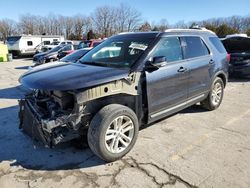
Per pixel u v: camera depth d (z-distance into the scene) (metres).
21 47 27.22
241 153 3.73
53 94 3.53
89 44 15.35
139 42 4.17
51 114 3.29
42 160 3.61
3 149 3.94
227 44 10.44
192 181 3.08
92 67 3.78
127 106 3.73
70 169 3.37
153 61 3.74
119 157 3.54
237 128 4.69
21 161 3.58
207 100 5.46
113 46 4.38
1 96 7.53
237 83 9.16
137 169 3.34
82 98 3.15
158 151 3.81
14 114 5.68
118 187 2.98
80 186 3.02
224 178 3.13
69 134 3.39
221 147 3.93
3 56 22.80
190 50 4.74
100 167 3.40
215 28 48.34
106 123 3.28
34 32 65.81
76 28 65.56
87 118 3.40
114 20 61.31
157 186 3.00
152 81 3.85
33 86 3.26
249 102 6.46
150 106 3.89
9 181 3.13
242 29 57.09
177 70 4.29
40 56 16.22
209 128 4.68
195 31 5.12
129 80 3.57
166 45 4.23
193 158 3.60
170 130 4.58
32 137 3.71
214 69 5.34
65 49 16.03
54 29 66.81
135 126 3.65
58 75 3.46
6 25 65.25
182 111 5.62
